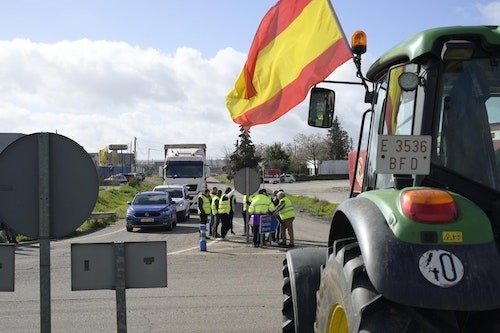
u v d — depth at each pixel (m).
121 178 89.81
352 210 3.07
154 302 8.95
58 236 4.32
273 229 17.31
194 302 8.93
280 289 10.05
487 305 2.42
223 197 19.88
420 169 2.94
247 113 8.12
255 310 8.34
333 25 7.09
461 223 2.62
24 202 4.30
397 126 3.46
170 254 15.31
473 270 2.49
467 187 3.03
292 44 7.51
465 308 2.42
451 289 2.45
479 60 3.12
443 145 3.07
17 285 10.66
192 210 34.94
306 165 108.19
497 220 2.95
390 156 2.95
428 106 3.08
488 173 3.04
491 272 2.48
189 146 35.97
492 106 3.11
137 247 4.31
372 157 4.04
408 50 3.26
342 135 107.19
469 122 3.09
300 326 4.41
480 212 2.69
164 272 4.31
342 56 6.99
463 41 3.05
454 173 3.04
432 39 3.10
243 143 85.88
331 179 94.38
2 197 4.26
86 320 7.77
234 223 27.41
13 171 4.29
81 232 22.69
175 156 34.81
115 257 4.29
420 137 2.96
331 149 106.88
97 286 4.28
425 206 2.68
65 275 11.86
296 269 4.65
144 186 68.25
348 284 2.84
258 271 12.23
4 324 7.55
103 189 52.00
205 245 16.09
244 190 18.25
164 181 35.16
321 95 4.92
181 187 30.12
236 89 8.29
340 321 3.10
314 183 81.94
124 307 4.29
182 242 18.62
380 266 2.57
